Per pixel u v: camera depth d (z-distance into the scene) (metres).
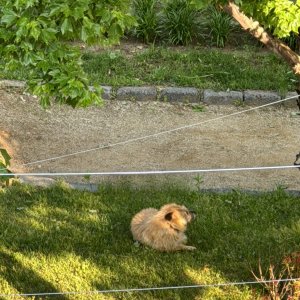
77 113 16.86
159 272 10.44
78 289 10.05
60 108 17.00
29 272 10.39
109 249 11.06
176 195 12.83
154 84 18.12
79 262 10.60
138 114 16.95
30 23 6.43
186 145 15.46
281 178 14.06
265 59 19.55
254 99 17.53
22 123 16.25
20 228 11.50
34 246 11.05
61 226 11.62
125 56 19.70
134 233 11.29
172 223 10.95
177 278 10.30
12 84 17.86
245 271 10.44
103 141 15.62
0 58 7.68
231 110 17.33
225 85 18.02
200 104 17.56
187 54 19.61
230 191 13.07
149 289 9.84
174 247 10.99
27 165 14.32
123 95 17.59
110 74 18.61
